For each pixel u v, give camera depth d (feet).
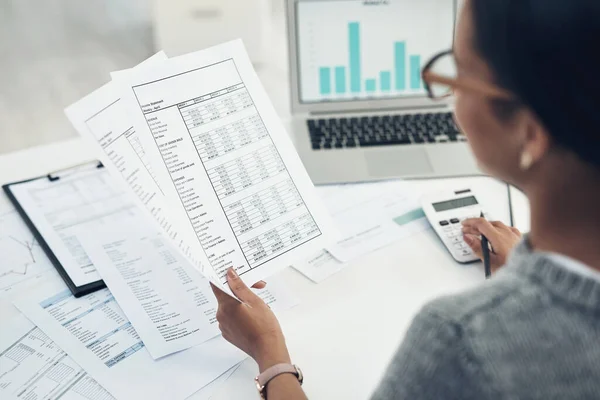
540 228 1.51
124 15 10.03
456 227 3.31
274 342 2.50
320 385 2.49
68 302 2.93
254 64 5.32
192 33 5.63
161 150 2.59
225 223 2.66
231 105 2.78
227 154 2.73
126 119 2.71
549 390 1.43
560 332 1.42
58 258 3.15
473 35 1.47
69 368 2.57
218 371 2.56
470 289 1.59
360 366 2.58
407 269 3.11
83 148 4.08
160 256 3.18
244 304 2.57
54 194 3.63
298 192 2.85
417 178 3.78
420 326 1.56
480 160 1.66
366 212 3.51
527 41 1.31
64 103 8.31
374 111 4.30
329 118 4.25
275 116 2.89
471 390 1.47
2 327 2.77
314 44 4.09
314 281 3.05
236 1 5.43
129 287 2.98
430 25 4.07
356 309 2.87
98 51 9.25
